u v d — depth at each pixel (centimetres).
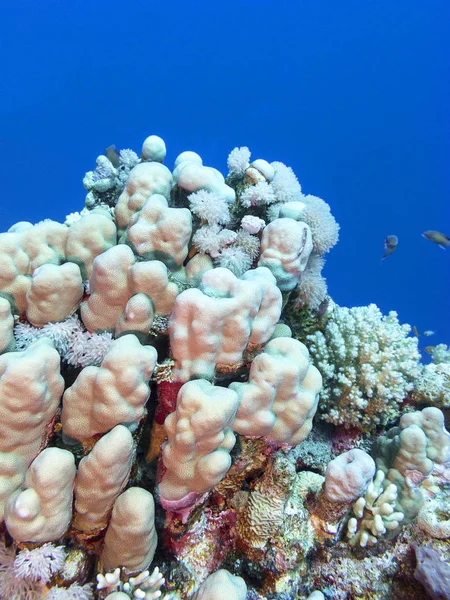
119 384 168
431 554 234
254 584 209
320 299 312
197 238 245
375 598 230
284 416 201
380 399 310
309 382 209
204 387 177
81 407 176
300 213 282
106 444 161
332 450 319
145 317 201
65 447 187
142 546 170
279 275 252
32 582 168
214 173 266
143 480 209
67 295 210
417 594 234
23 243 220
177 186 270
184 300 190
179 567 199
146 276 197
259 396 191
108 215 278
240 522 208
